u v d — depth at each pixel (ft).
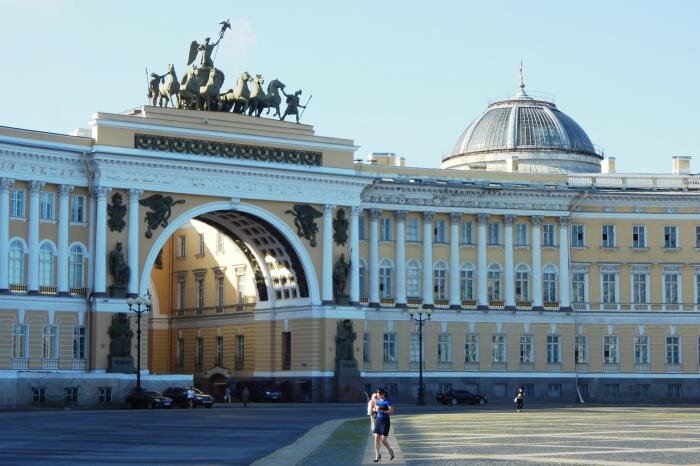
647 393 383.45
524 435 172.24
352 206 347.97
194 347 397.60
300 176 336.90
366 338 355.97
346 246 346.74
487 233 376.48
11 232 297.74
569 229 383.45
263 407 301.63
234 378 375.45
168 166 315.37
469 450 143.54
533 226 379.35
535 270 378.73
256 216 333.01
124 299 306.76
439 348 366.63
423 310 330.13
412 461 130.72
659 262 386.93
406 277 365.20
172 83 325.62
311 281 340.80
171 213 317.01
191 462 130.52
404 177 363.15
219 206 325.62
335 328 341.82
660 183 391.65
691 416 244.01
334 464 129.08
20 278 298.76
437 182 364.99
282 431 191.31
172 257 411.95
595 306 383.45
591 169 428.97
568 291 380.99
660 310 385.50
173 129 316.40
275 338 358.23
